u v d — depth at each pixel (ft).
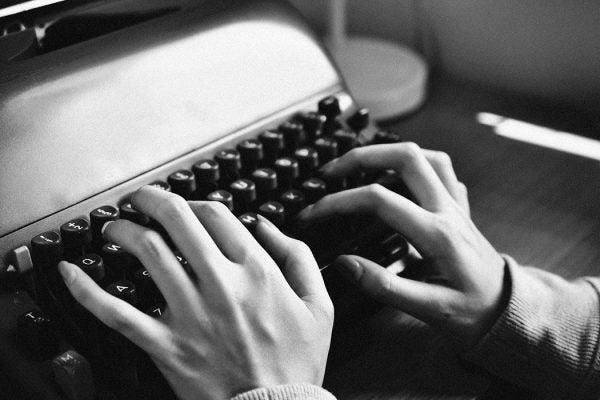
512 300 2.34
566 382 2.35
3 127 2.26
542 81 3.83
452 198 2.65
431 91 4.00
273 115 2.90
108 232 2.08
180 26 2.80
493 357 2.32
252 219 2.38
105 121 2.47
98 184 2.39
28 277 2.17
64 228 2.19
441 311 2.32
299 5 4.48
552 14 3.64
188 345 1.88
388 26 4.38
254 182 2.64
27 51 2.62
